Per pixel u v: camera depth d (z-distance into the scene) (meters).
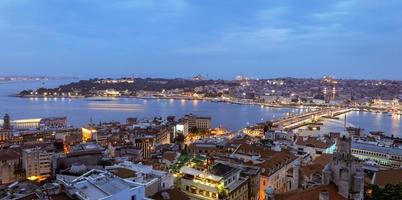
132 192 78.25
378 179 130.25
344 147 81.88
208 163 130.50
